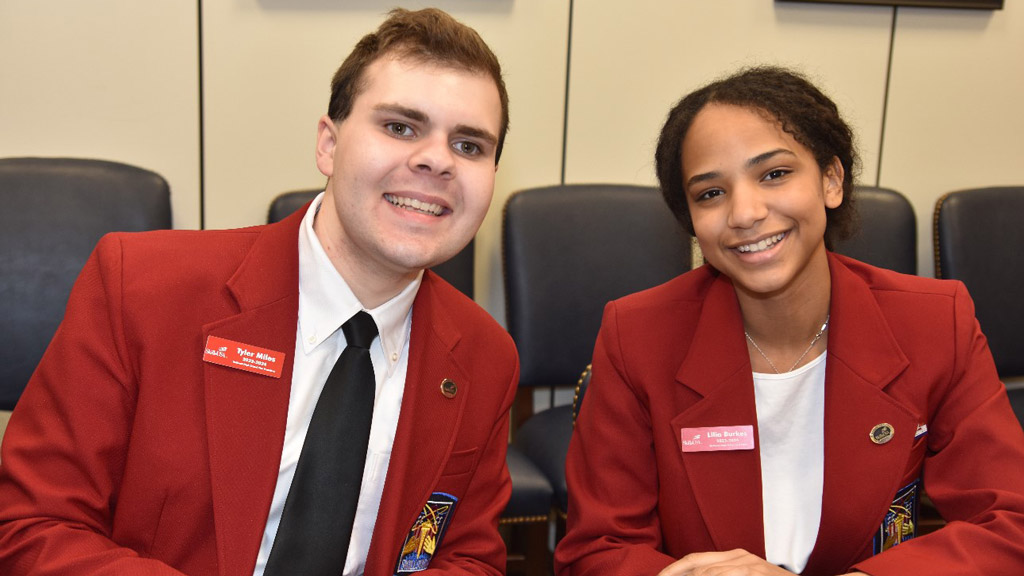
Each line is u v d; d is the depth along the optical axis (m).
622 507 1.35
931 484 1.32
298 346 1.16
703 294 1.41
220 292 1.13
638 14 2.59
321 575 1.07
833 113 1.30
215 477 1.06
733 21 2.63
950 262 2.49
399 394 1.21
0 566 1.04
